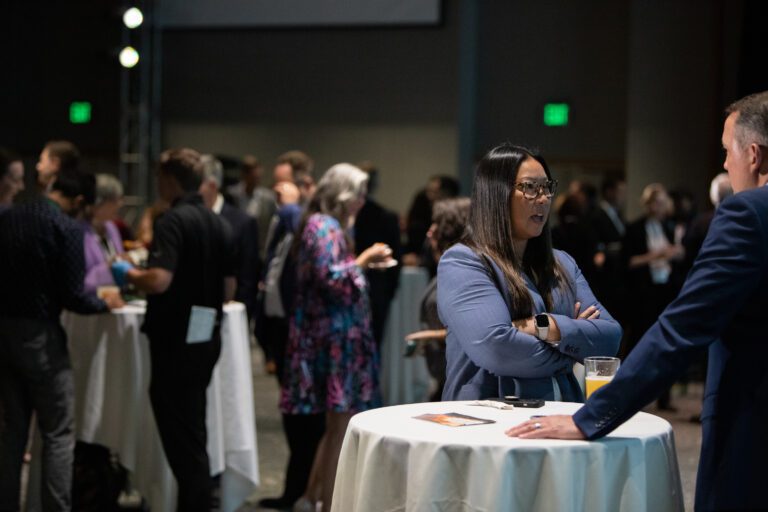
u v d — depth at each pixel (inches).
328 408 164.1
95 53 504.1
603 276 310.5
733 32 454.3
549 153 499.2
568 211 291.1
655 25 462.9
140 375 169.9
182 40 504.4
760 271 78.2
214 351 159.0
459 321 102.8
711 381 83.6
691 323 79.4
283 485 202.5
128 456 168.7
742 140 84.8
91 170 506.6
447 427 91.7
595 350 103.7
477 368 106.8
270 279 204.7
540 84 499.8
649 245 304.3
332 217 169.8
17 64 510.9
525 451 83.4
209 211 161.0
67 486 157.8
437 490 84.9
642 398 82.6
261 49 499.2
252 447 179.8
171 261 153.6
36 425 171.9
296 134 497.0
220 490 176.9
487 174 108.0
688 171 460.8
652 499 87.7
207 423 171.5
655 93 463.8
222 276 160.2
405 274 271.7
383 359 270.5
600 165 494.0
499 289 105.2
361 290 169.0
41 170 186.9
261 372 348.5
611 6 491.5
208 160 203.6
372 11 484.7
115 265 173.3
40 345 155.5
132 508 184.7
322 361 165.9
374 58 489.7
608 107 492.7
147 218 254.1
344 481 94.0
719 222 80.3
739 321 80.5
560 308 109.0
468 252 106.2
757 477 77.5
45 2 507.5
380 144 490.0
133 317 169.8
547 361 101.9
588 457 84.0
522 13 501.0
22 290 154.6
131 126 496.4
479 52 506.9
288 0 491.8
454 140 482.3
